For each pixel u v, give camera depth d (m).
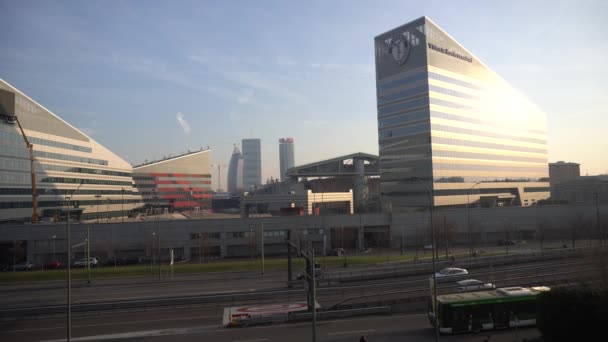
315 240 90.81
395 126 126.62
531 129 160.25
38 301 44.88
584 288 26.42
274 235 89.50
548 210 102.38
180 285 52.44
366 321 35.81
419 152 118.81
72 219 116.56
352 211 151.62
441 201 116.94
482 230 98.94
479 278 48.81
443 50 122.75
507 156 145.38
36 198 104.94
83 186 130.25
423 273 55.78
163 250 84.44
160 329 34.62
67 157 122.00
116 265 73.50
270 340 31.28
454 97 124.88
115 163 156.38
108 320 37.59
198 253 85.31
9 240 78.19
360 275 52.75
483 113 135.88
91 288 52.00
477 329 31.45
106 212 146.50
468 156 127.62
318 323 35.50
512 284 44.56
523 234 100.94
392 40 127.62
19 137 100.50
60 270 64.62
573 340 24.58
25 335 33.59
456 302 31.52
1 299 46.41
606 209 103.38
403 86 123.88
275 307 40.31
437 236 87.12
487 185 134.38
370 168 176.62
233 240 87.06
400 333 32.06
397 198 125.62
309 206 158.00
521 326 32.00
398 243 93.06
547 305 26.16
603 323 23.42
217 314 38.91
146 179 194.88
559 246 83.19
